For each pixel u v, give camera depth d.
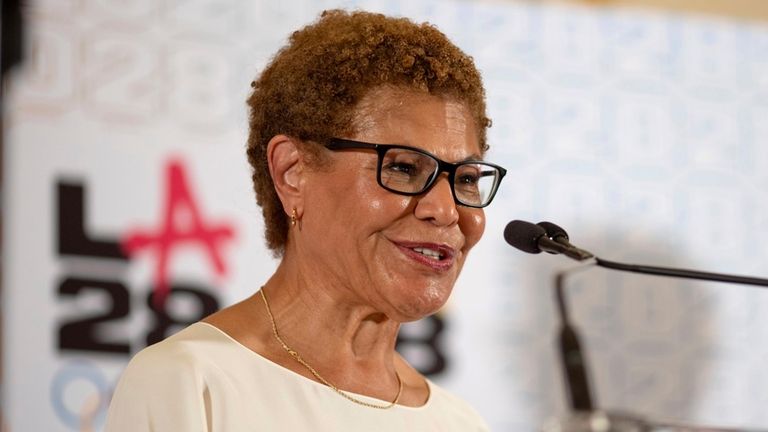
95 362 10.42
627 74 12.36
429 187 6.04
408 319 6.20
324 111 6.16
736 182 12.48
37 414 10.25
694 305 12.18
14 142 10.41
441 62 6.25
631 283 12.02
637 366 11.93
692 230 12.29
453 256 6.20
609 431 8.42
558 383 11.62
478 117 6.48
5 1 10.47
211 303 10.74
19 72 10.49
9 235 10.31
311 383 6.21
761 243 12.46
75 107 10.62
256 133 6.53
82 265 10.48
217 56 11.07
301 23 11.36
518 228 6.63
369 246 6.09
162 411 5.72
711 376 12.15
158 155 10.79
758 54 12.77
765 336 12.32
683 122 12.45
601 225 12.02
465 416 7.09
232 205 10.88
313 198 6.22
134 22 10.90
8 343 10.23
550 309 11.71
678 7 13.54
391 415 6.48
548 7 12.23
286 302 6.39
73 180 10.53
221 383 5.91
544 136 12.00
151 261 10.65
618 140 12.21
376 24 6.35
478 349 11.47
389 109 6.11
